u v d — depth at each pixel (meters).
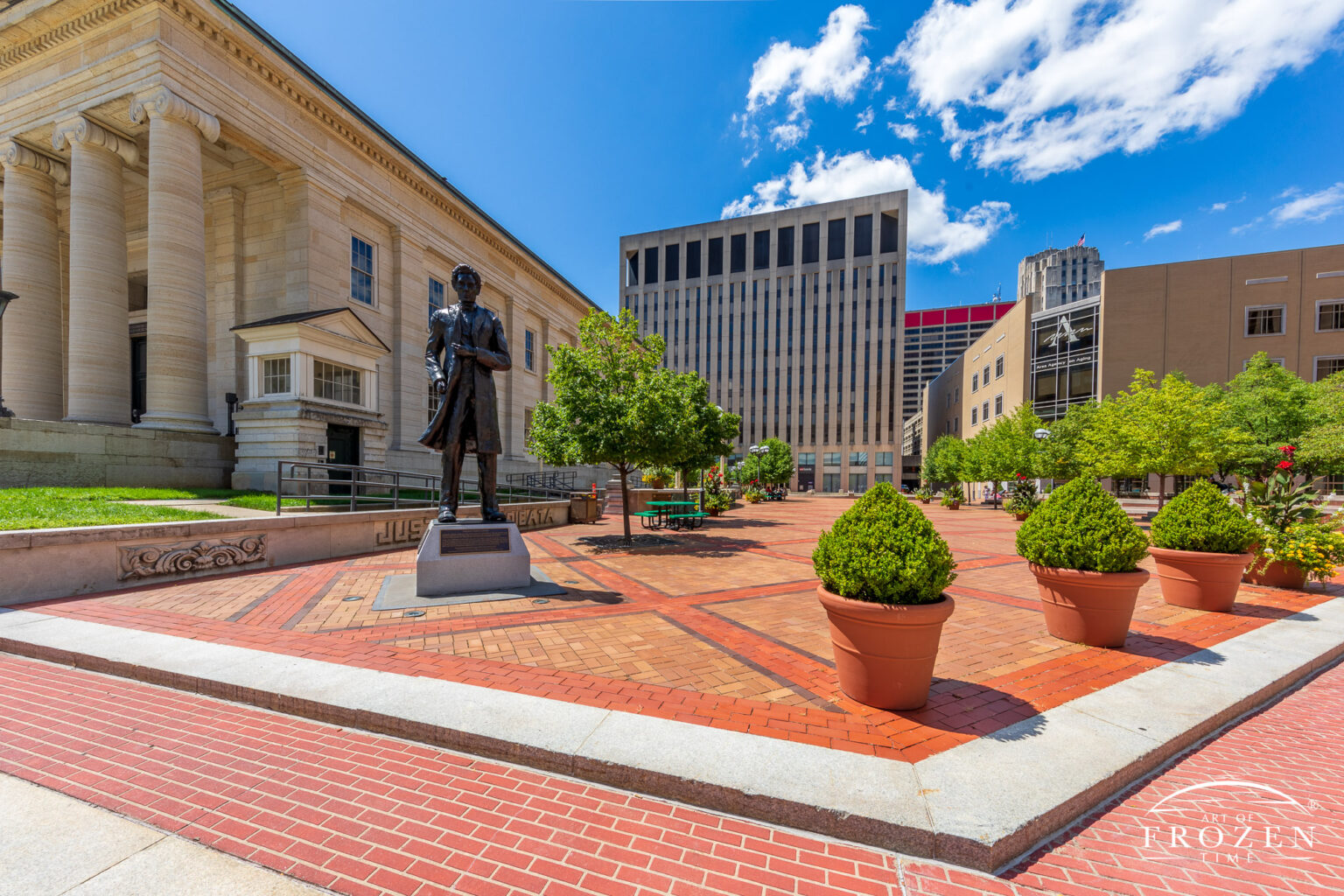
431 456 23.08
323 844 2.50
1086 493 5.62
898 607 3.62
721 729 3.45
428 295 24.28
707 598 7.41
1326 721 3.98
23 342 17.14
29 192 17.33
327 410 16.38
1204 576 6.88
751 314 71.44
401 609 6.46
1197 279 34.41
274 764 3.20
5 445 12.10
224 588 7.40
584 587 7.99
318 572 8.62
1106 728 3.53
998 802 2.69
